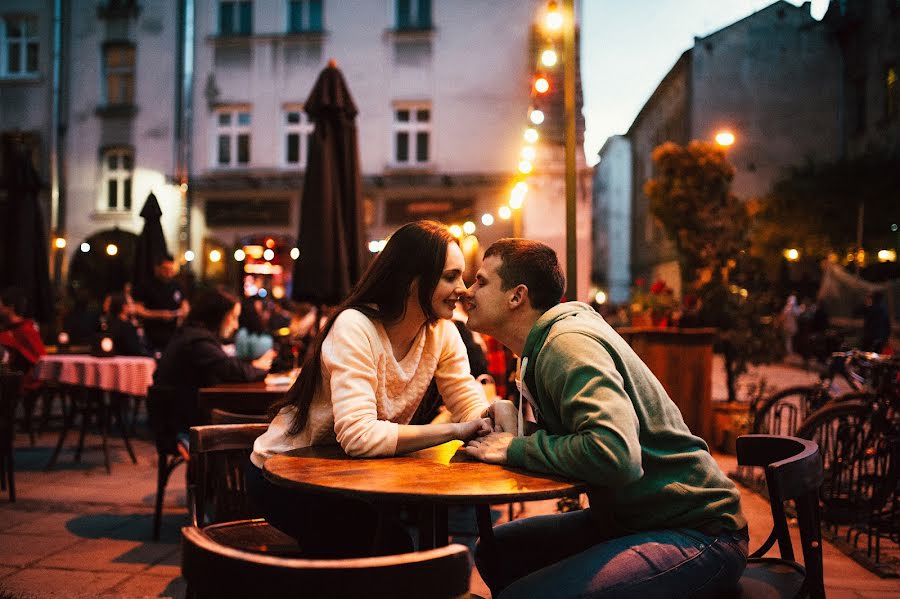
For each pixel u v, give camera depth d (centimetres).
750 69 2803
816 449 225
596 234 5897
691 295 838
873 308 1427
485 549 242
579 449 200
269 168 2177
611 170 5406
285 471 212
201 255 2205
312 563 135
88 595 370
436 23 2128
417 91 2133
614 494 218
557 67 1980
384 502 191
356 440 229
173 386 494
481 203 2092
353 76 2156
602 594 197
